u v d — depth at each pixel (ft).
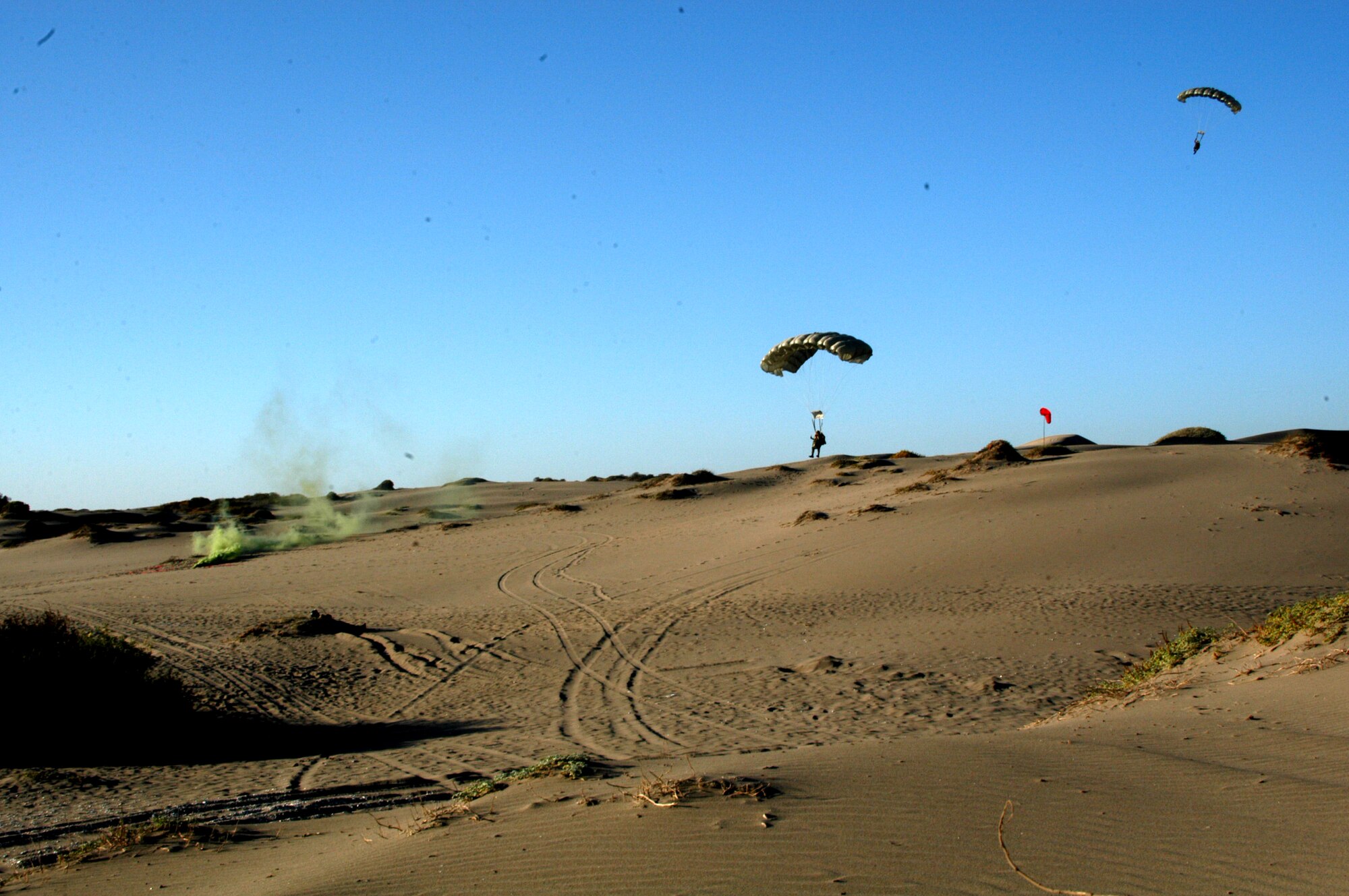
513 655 71.51
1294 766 23.79
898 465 177.88
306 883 20.66
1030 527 102.42
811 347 151.74
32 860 26.50
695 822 21.02
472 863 20.20
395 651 72.90
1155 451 138.21
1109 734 30.37
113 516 224.94
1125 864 17.57
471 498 221.25
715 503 161.99
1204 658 42.96
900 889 16.90
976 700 50.49
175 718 50.70
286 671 66.59
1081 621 69.21
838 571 96.02
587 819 22.17
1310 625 39.50
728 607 85.81
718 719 49.57
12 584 142.61
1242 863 17.26
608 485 233.14
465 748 44.98
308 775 39.34
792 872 17.97
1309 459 119.75
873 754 28.63
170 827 28.94
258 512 214.90
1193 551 88.33
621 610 87.97
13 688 44.09
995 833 19.57
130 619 91.09
